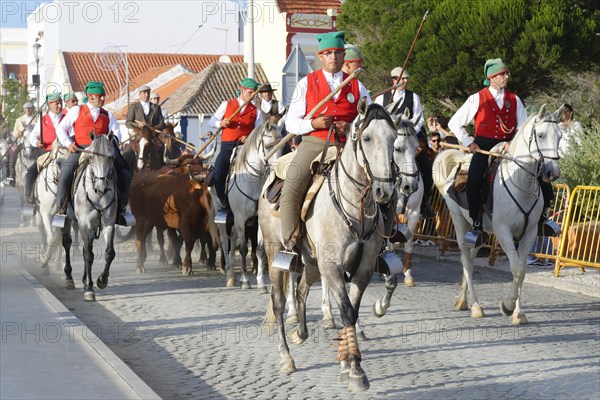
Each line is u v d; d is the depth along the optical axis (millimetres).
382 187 7035
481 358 8922
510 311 10688
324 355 8969
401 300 12289
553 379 8109
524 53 21406
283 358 8336
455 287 13570
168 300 12086
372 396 7523
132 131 20703
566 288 13641
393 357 8945
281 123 13273
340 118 8383
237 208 12789
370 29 25109
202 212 14273
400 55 22750
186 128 43188
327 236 7629
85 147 13047
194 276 14312
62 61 61531
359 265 7703
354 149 7395
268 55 44062
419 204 12930
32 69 75188
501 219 10578
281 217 8094
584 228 14469
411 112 12602
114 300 12133
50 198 14078
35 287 11906
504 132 11250
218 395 7570
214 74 45781
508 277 14836
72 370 7598
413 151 8109
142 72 62094
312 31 41469
